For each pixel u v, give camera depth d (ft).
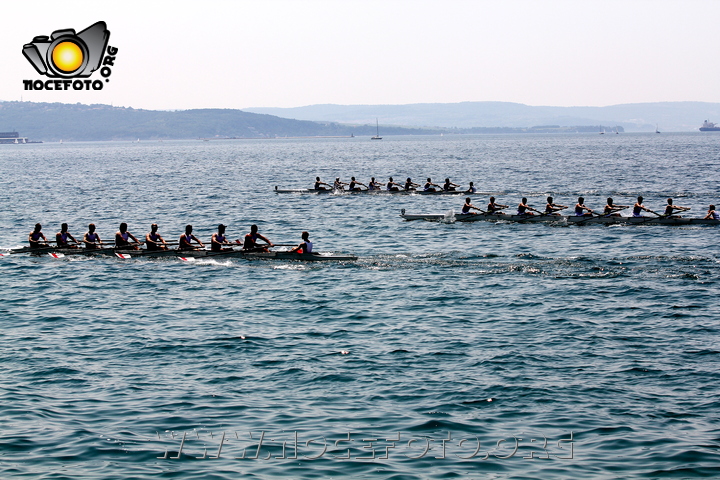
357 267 171.22
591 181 415.64
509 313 127.95
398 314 128.36
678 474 69.36
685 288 143.74
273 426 80.59
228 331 118.21
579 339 111.75
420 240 209.77
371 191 354.74
